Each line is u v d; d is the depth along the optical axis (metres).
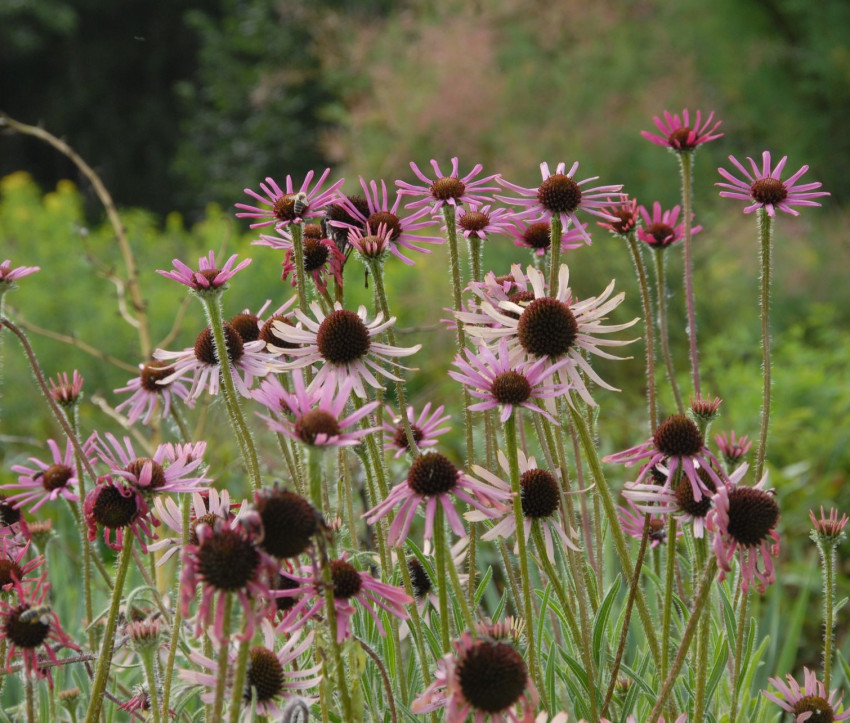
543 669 1.81
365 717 1.75
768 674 2.15
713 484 1.68
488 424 1.83
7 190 7.44
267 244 1.84
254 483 1.73
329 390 1.59
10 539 1.81
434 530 1.62
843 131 7.53
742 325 4.57
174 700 1.71
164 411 1.83
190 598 1.54
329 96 10.12
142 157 12.11
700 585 1.63
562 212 1.78
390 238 1.81
